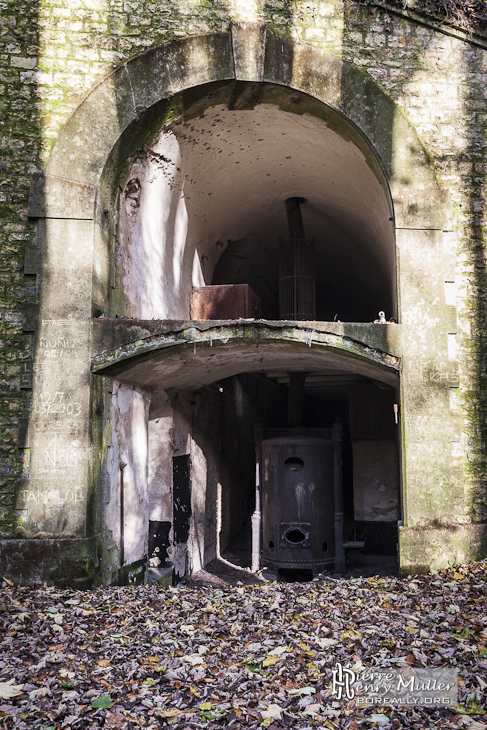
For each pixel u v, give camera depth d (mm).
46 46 6961
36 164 6812
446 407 6844
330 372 10773
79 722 3545
